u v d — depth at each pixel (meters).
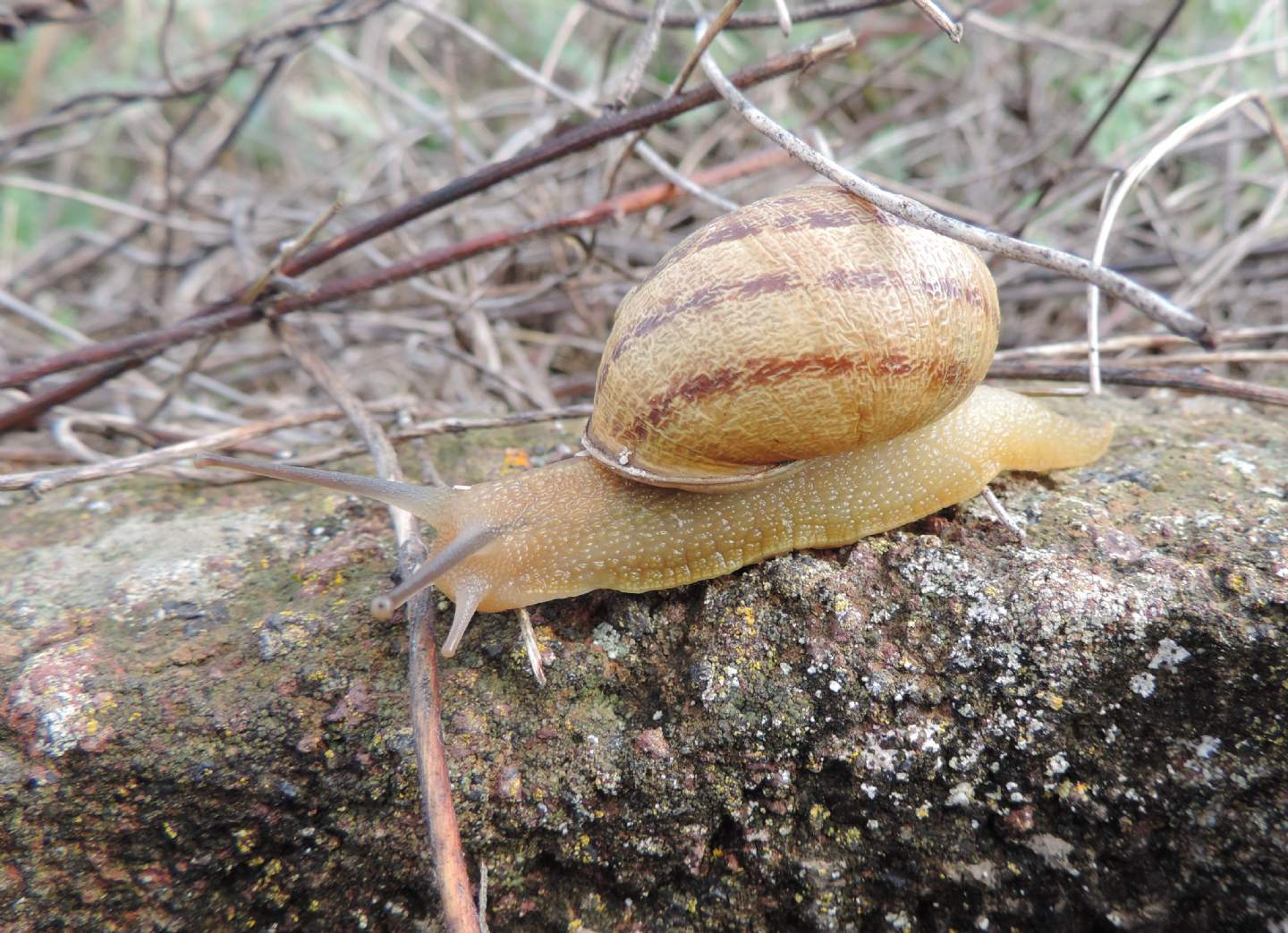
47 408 0.19
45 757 0.15
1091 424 0.17
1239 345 0.20
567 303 0.22
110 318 0.24
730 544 0.15
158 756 0.15
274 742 0.15
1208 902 0.15
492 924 0.15
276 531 0.17
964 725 0.15
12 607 0.16
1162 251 0.21
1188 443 0.17
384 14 0.26
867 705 0.15
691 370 0.15
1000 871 0.15
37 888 0.15
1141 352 0.20
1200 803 0.15
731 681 0.15
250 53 0.21
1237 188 0.22
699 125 0.24
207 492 0.18
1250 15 0.22
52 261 0.26
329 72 0.26
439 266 0.18
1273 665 0.15
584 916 0.15
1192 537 0.15
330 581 0.16
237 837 0.15
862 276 0.15
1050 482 0.16
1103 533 0.15
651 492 0.16
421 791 0.14
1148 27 0.24
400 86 0.27
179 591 0.16
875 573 0.15
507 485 0.16
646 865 0.15
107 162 0.28
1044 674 0.15
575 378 0.21
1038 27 0.24
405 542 0.16
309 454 0.18
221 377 0.22
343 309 0.22
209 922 0.15
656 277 0.15
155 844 0.15
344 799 0.15
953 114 0.23
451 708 0.15
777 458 0.15
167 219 0.22
